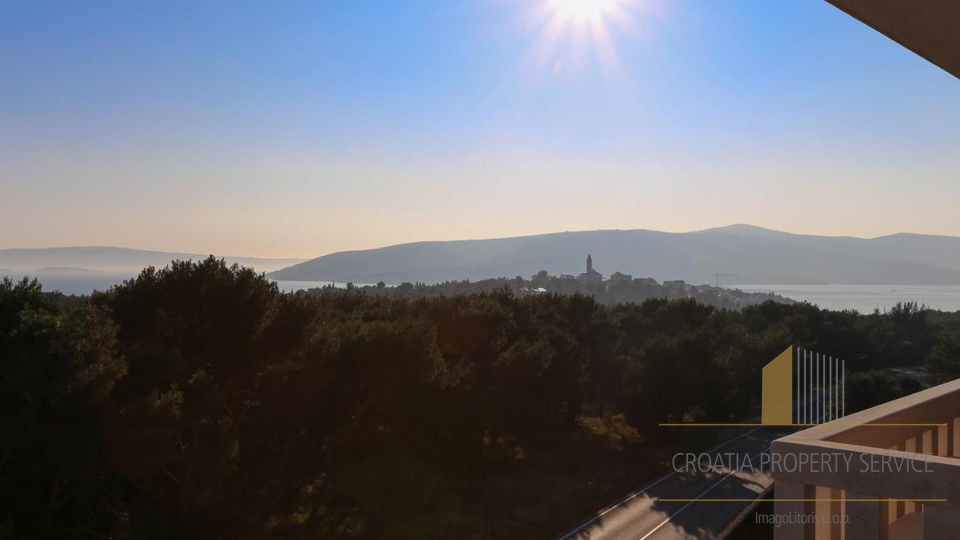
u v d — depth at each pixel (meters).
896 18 3.48
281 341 21.27
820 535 3.04
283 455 24.58
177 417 16.83
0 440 15.11
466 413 31.33
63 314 16.55
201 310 20.56
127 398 17.83
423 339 25.11
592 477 35.47
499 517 28.19
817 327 73.50
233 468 22.09
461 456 32.75
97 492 19.48
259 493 24.17
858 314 96.38
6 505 17.41
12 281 16.94
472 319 35.34
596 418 51.91
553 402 42.50
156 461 16.59
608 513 29.80
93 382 15.83
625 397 46.06
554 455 39.47
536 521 28.09
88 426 15.20
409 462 29.44
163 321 20.39
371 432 28.59
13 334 14.96
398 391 26.28
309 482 26.73
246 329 20.25
